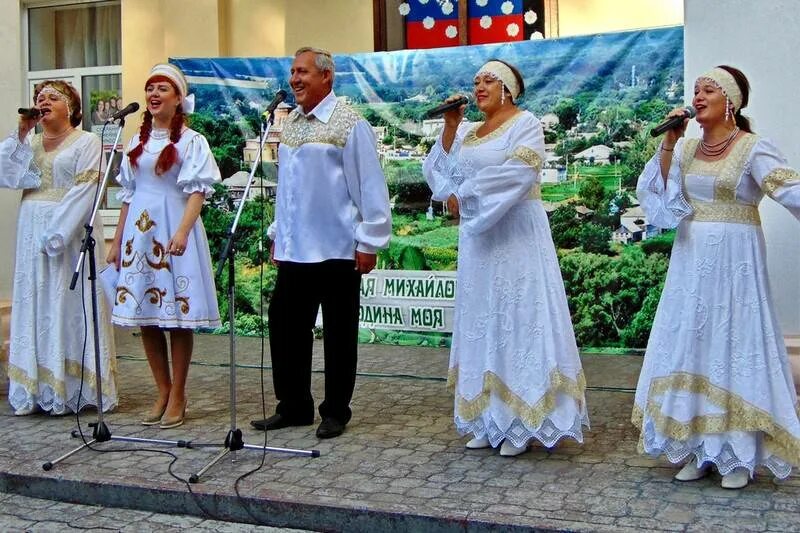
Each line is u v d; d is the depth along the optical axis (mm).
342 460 4609
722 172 4047
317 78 4984
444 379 6223
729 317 4039
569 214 6406
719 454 4047
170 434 5117
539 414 4461
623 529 3650
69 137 5559
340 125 4945
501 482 4234
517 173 4398
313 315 5180
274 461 4609
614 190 6312
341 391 5055
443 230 6664
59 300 5496
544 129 6422
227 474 4426
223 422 5348
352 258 5020
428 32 7711
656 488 4117
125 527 4121
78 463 4648
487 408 4609
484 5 7566
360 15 7852
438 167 4805
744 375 4012
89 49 8531
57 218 5387
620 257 6328
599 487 4141
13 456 4805
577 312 6438
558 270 4633
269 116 4621
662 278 6242
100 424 4973
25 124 5441
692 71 5320
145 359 7125
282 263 5098
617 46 6246
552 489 4125
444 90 6688
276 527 4090
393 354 6938
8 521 4207
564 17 7445
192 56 8062
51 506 4395
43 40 8617
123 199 5363
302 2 7977
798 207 3910
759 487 4109
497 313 4555
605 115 6301
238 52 8125
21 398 5559
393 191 6762
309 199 4980
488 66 4641
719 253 4055
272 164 7125
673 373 4113
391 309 6809
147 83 5230
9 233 6656
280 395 5184
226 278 7273
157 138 5223
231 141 7164
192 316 5137
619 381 6031
